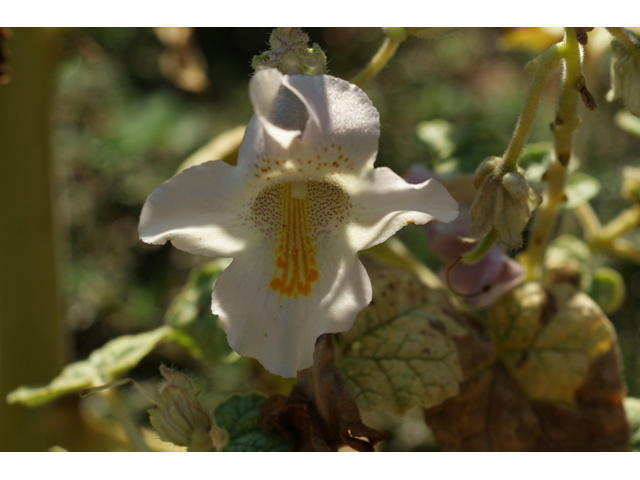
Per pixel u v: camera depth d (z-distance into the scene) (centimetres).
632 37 10
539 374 13
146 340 16
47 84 16
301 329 9
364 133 9
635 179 16
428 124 17
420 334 12
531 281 13
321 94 9
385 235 9
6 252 16
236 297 9
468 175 13
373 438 10
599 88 20
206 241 9
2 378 17
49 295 17
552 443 13
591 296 16
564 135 11
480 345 13
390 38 12
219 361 15
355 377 12
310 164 9
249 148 9
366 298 9
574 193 14
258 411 11
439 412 13
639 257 16
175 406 10
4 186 16
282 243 10
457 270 13
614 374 13
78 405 17
